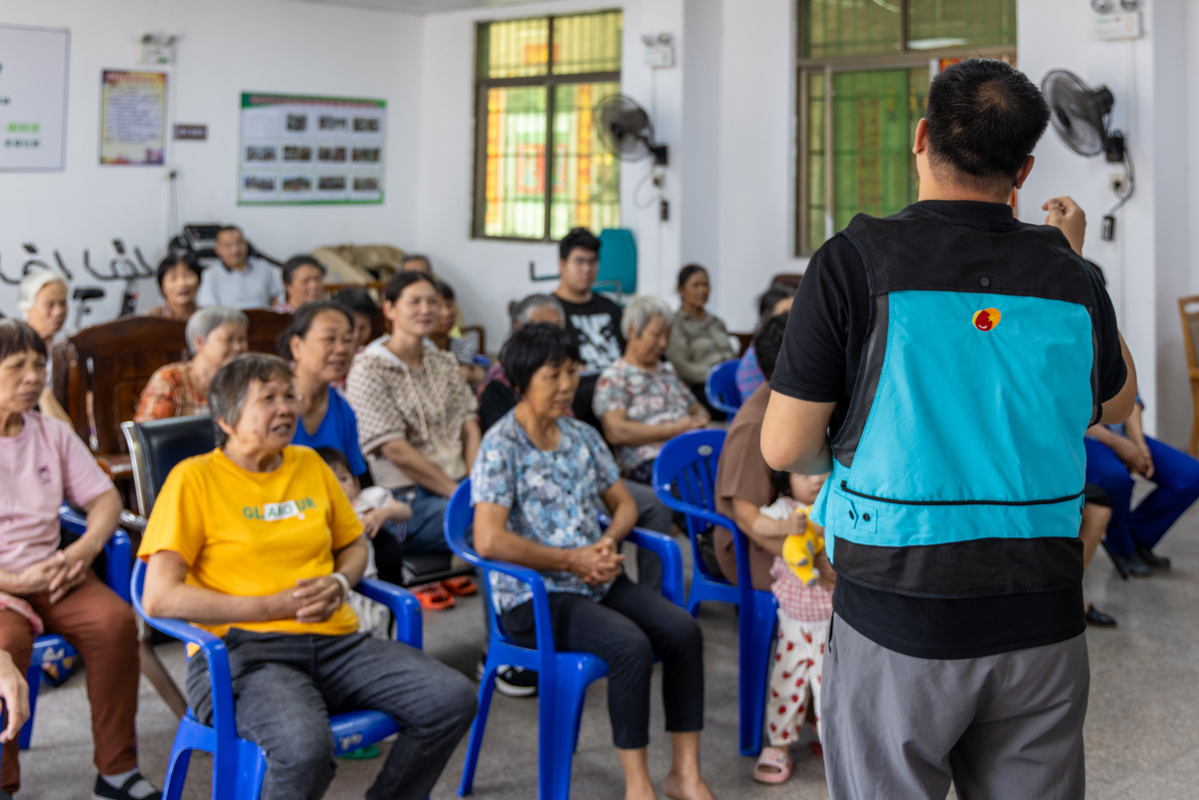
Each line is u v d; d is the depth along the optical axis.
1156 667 3.08
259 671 2.01
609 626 2.24
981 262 1.24
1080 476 1.28
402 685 2.03
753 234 7.39
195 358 3.18
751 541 2.57
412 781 2.04
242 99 8.12
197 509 2.09
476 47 8.76
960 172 1.27
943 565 1.23
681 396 3.88
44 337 3.78
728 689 2.94
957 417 1.22
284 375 2.17
